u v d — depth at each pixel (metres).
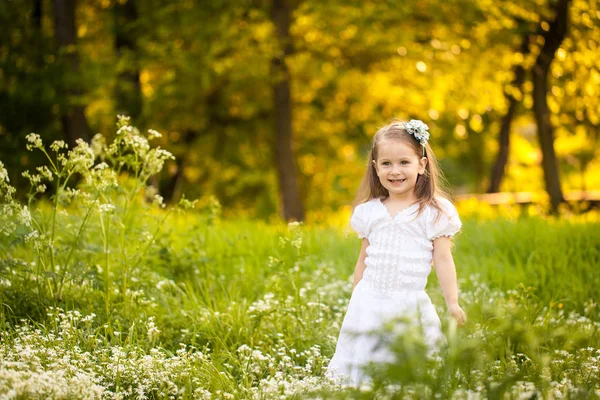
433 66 13.85
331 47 14.22
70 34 13.14
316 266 7.33
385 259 4.16
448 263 4.18
